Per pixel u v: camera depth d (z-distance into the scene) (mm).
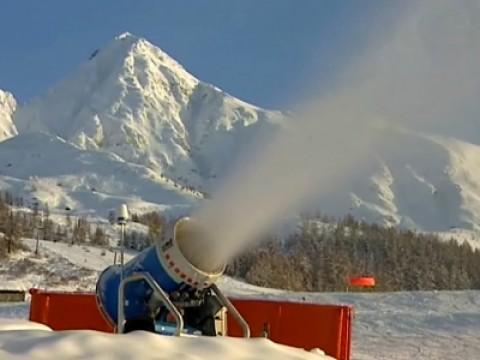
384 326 21703
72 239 123250
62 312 11367
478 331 20609
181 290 6367
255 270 91625
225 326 6730
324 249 115438
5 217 114938
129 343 5191
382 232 139750
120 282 6586
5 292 48219
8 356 4859
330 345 9742
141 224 120375
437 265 132875
